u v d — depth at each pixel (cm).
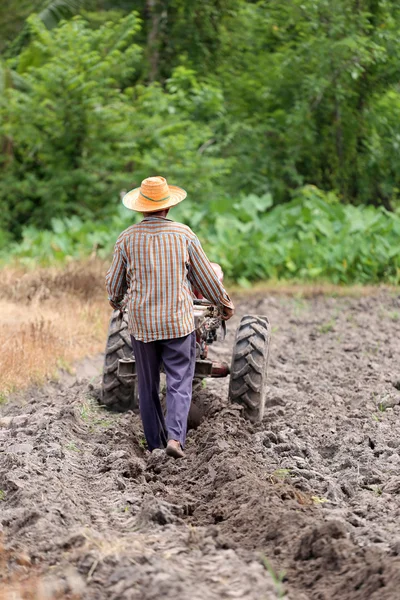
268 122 3547
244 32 3797
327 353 1614
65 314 1727
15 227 3312
